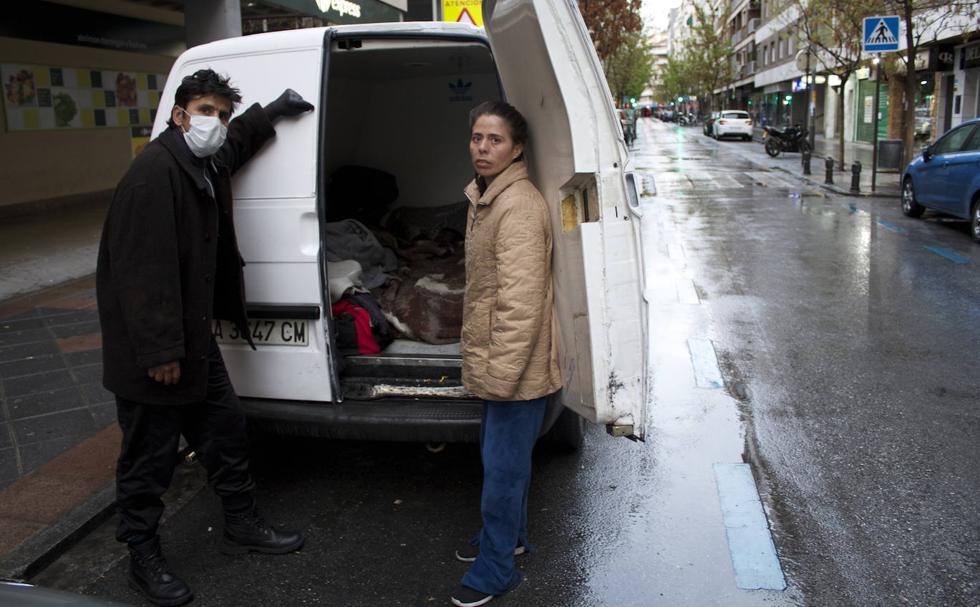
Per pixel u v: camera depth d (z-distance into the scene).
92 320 7.30
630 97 78.31
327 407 3.81
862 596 3.16
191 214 3.08
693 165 26.11
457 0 10.77
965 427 4.76
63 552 3.60
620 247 2.76
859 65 20.41
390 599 3.21
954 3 17.28
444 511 3.93
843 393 5.36
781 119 52.00
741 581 3.28
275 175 3.74
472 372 3.01
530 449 3.09
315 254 3.74
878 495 3.97
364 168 6.23
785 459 4.40
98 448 4.57
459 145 6.34
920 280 8.61
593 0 25.83
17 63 12.74
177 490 4.23
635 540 3.61
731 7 75.56
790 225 12.70
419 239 6.18
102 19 14.35
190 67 3.89
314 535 3.71
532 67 2.82
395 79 6.19
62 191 13.86
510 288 2.81
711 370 5.88
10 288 8.45
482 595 3.15
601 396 2.83
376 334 4.26
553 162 2.88
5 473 4.27
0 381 5.68
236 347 3.92
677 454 4.50
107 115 14.78
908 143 17.33
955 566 3.36
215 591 3.28
